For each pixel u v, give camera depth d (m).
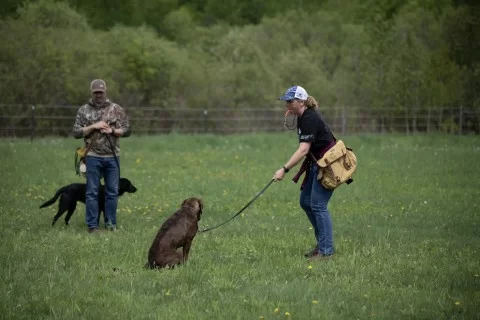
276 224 10.87
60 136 31.67
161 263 7.50
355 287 6.96
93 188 10.23
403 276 7.43
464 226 10.82
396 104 35.66
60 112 31.88
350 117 34.19
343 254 8.52
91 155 10.18
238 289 6.84
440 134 31.58
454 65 36.50
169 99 35.06
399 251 8.77
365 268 7.75
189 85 35.78
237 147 25.12
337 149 8.02
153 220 11.29
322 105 37.44
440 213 12.05
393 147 26.08
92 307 6.21
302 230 10.30
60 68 31.95
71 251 8.48
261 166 19.61
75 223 10.99
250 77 36.53
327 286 6.96
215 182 16.06
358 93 37.62
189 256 8.22
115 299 6.44
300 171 8.38
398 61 36.91
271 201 13.42
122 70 34.41
